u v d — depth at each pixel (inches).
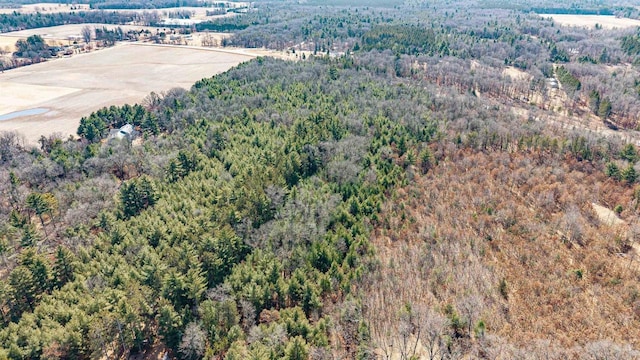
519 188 3863.2
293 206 3472.0
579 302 2568.9
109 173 4384.8
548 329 2374.5
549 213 3494.1
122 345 2488.9
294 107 5841.5
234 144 4736.7
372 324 2492.6
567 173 4065.0
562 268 2861.7
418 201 3757.4
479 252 3073.3
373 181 3944.4
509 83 7396.7
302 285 2684.5
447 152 4520.2
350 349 2349.9
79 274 2728.8
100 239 3115.2
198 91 6722.4
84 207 3489.2
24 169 4192.9
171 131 5575.8
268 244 3002.0
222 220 3203.7
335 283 2773.1
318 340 2283.5
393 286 2778.1
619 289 2637.8
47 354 2196.1
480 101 6397.6
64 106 7145.7
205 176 4143.7
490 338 2267.5
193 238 2977.4
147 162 4411.9
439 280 2810.0
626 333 2329.0
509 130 4849.9
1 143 4975.4
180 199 3693.4
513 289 2709.2
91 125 5467.5
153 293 2591.0
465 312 2492.6
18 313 2623.0
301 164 4190.5
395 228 3425.2
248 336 2373.3
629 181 3816.4
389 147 4463.6
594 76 7731.3
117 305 2426.2
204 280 2689.5
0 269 3048.7
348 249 3122.5
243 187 3595.0
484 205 3595.0
